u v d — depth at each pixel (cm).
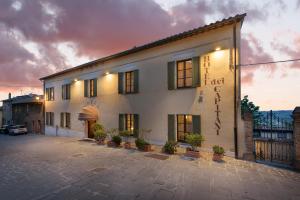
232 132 887
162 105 1143
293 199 520
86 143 1483
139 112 1266
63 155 1090
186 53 1041
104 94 1533
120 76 1380
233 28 885
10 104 3506
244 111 871
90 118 1536
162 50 1150
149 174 715
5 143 1844
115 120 1438
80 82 1802
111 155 1029
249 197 532
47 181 682
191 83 1050
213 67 945
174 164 825
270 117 877
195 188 589
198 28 949
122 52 1333
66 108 2002
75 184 644
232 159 870
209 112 955
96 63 1605
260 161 838
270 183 622
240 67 884
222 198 527
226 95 905
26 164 928
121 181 657
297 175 690
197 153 916
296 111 740
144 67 1242
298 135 743
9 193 589
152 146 1173
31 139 2052
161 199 527
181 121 1085
